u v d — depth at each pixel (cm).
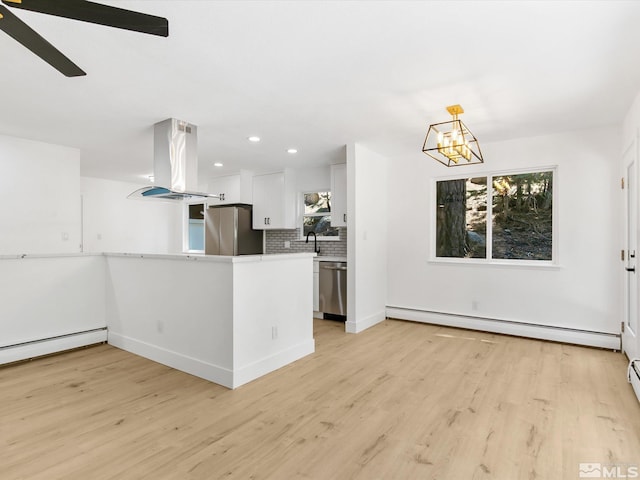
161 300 333
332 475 175
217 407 245
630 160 322
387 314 516
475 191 464
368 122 360
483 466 181
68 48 218
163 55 227
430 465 182
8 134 400
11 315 335
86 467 180
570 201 390
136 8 178
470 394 265
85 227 676
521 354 357
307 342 357
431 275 482
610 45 215
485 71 249
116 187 723
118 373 307
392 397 261
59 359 344
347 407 245
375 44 214
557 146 397
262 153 495
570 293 390
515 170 426
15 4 128
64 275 370
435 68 245
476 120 353
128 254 364
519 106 315
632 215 321
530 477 173
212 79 261
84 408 243
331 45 216
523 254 430
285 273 331
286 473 176
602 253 374
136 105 313
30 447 198
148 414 235
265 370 305
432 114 335
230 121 356
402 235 506
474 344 391
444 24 194
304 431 214
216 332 288
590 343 377
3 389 275
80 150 470
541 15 186
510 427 219
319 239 601
